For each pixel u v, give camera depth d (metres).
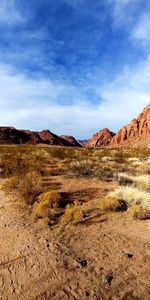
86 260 5.00
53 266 4.79
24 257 5.14
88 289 4.12
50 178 12.68
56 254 5.24
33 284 4.29
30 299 3.94
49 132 161.50
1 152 32.00
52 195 8.34
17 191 10.27
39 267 4.77
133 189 9.34
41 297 3.98
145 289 4.11
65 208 7.90
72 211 7.34
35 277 4.47
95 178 12.55
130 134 148.75
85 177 12.96
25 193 8.95
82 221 7.04
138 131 144.38
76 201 8.32
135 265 4.80
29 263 4.92
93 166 17.39
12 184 10.91
